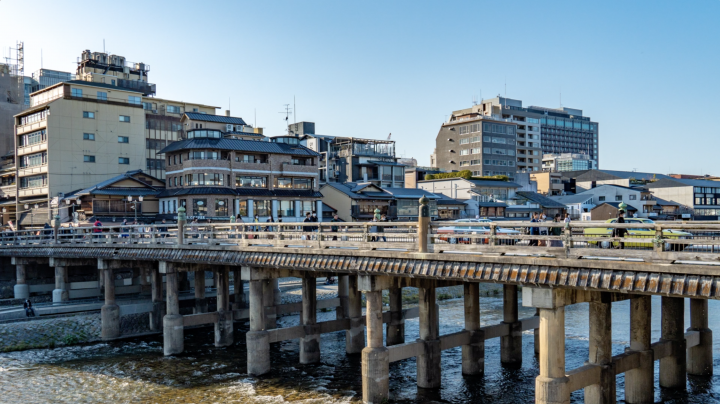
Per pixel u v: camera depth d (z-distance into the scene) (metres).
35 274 50.03
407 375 28.22
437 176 107.12
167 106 94.19
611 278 15.45
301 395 25.19
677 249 17.95
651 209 94.88
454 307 47.00
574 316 41.41
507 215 94.31
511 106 159.12
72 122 76.12
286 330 29.28
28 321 37.41
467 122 133.12
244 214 71.19
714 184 103.62
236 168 71.50
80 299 45.56
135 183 73.44
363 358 22.66
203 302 39.94
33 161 77.88
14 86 96.50
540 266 16.94
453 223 19.75
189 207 68.19
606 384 19.31
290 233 26.05
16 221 74.94
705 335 26.06
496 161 132.00
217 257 29.20
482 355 27.45
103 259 37.62
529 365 29.14
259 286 28.30
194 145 69.50
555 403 16.59
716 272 13.54
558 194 116.62
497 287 57.94
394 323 33.16
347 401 24.25
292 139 81.25
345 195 81.81
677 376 24.11
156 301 39.09
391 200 84.25
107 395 25.92
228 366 30.22
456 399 24.36
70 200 69.75
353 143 102.25
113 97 82.25
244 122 90.56
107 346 35.41
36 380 28.33
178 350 32.94
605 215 76.50
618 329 36.19
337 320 31.50
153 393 26.02
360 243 23.08
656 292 14.63
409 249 21.52
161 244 33.19
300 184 77.56
